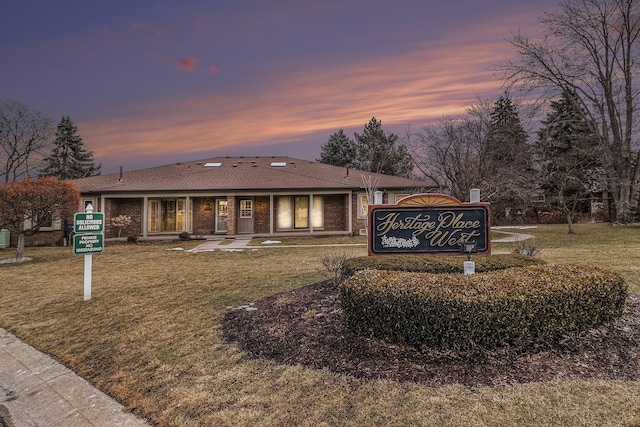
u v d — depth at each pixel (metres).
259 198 19.30
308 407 2.62
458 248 6.61
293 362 3.36
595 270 4.11
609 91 19.88
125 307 5.71
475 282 3.57
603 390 2.59
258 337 4.04
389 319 3.45
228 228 18.00
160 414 2.72
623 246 11.18
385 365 3.13
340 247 13.83
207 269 9.25
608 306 3.74
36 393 3.30
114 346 4.13
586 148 22.86
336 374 3.06
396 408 2.51
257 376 3.16
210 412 2.66
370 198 16.44
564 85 20.66
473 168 15.55
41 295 6.83
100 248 6.52
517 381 2.77
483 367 2.99
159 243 16.70
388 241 6.75
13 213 11.55
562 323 3.35
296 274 7.89
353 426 2.35
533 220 27.84
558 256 9.07
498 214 27.16
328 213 19.38
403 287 3.50
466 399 2.56
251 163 23.30
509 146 18.31
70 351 4.09
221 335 4.22
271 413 2.58
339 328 3.99
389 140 36.50
